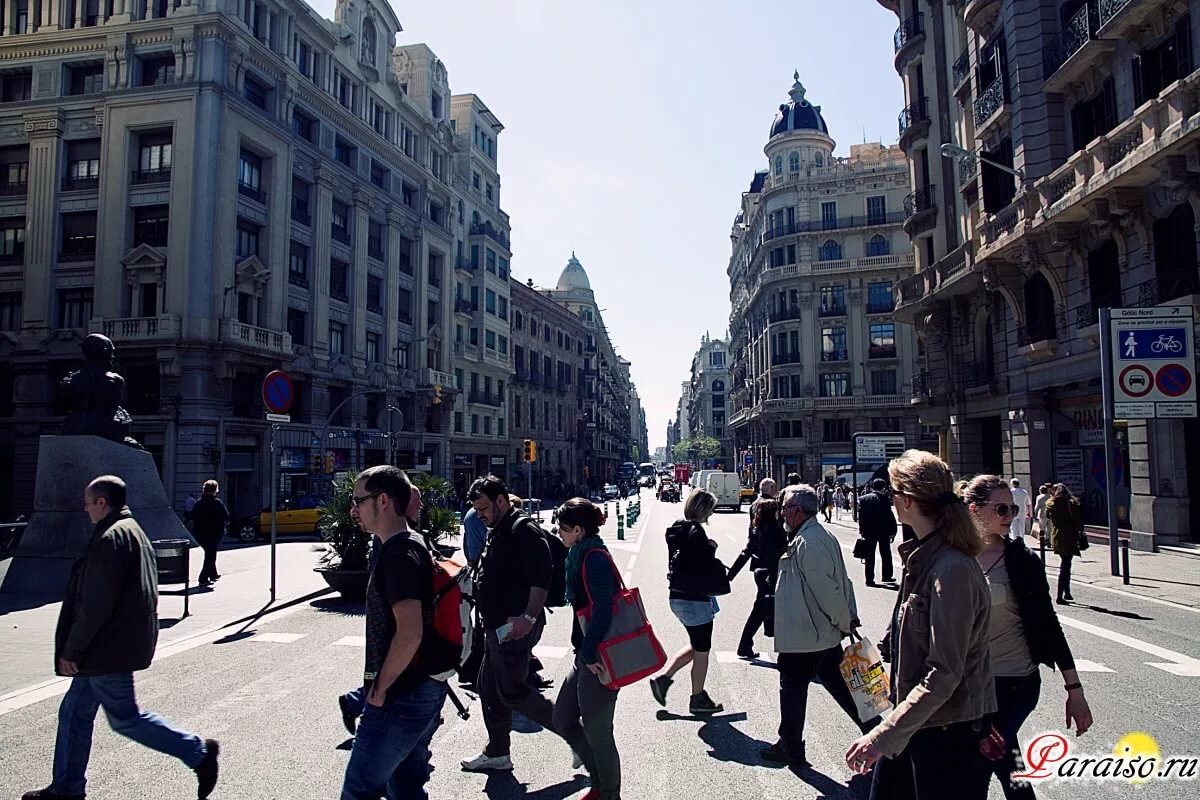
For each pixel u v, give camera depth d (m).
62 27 31.16
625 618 4.28
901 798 3.17
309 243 35.81
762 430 66.06
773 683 7.05
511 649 4.77
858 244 56.66
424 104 48.25
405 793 3.75
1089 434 19.34
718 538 24.19
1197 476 15.77
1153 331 13.58
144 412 29.44
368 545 11.69
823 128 61.97
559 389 73.19
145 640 4.32
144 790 4.59
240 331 30.03
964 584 2.74
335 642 8.78
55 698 6.51
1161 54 16.02
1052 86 19.16
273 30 33.78
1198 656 7.90
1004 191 22.11
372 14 42.00
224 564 16.48
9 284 31.31
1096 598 11.41
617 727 5.83
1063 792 4.54
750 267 70.31
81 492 12.32
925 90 28.70
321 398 35.84
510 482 60.66
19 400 30.12
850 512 37.91
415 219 45.50
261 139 32.12
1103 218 16.89
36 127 30.64
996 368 23.47
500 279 58.91
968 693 2.77
